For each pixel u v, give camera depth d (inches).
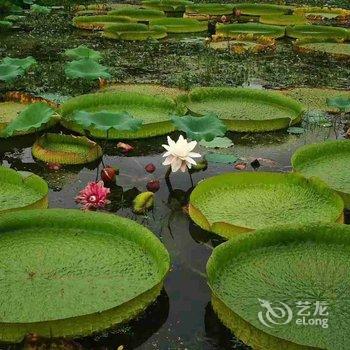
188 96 219.9
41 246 119.1
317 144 165.3
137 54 312.5
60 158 167.2
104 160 172.9
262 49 333.4
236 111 212.7
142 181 160.6
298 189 145.5
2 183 146.3
